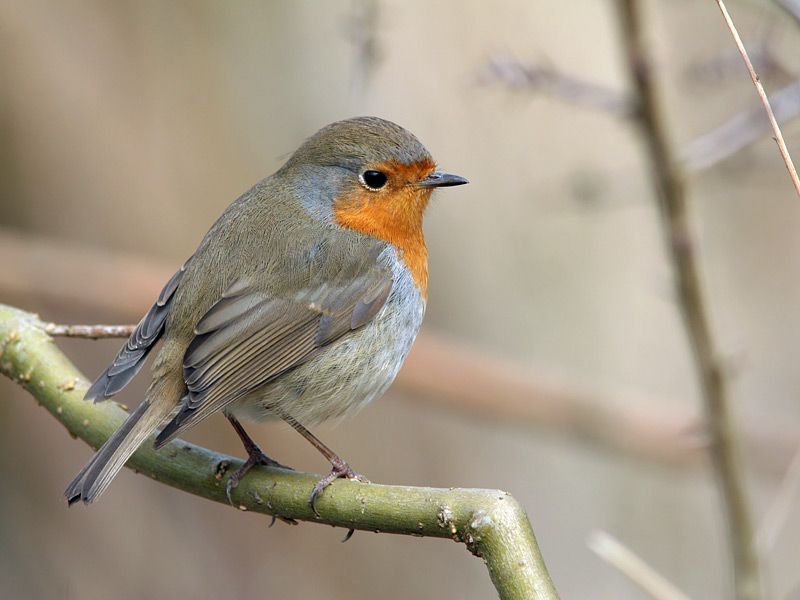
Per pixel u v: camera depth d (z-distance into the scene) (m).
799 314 13.16
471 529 5.41
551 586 5.28
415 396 11.43
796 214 13.24
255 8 12.68
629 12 8.21
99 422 6.76
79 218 12.96
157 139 12.88
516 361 11.93
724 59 8.42
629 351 12.18
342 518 5.93
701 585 12.27
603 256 12.18
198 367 6.93
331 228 7.71
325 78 12.55
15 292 12.11
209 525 12.85
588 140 11.63
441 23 11.52
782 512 8.67
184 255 12.95
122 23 12.70
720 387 8.54
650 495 12.48
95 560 12.53
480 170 11.89
